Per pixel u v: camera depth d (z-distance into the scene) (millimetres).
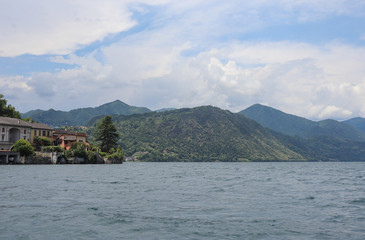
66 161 126562
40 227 18484
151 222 19969
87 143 154125
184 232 17797
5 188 35781
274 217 21750
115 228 18500
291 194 33938
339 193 35438
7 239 16172
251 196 31812
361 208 25594
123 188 37750
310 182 50562
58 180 46906
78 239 16375
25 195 30422
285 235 17375
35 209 23484
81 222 19766
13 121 130500
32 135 139750
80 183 43062
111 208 24250
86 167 101125
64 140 148375
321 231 18250
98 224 19344
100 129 161875
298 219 21234
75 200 27781
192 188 38781
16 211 22688
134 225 19203
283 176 66750
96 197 29734
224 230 18250
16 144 116312
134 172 78375
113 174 66188
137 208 24406
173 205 25938
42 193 32000
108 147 160875
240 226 19172
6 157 110188
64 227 18547
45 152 123375
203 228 18672
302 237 17031
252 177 61906
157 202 27312
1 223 19250
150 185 42062
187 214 22406
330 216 22328
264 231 18109
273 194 33688
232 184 45062
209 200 28781
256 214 22688
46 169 80438
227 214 22562
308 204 27266
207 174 73062
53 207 24344
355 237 17094
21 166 98812
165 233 17594
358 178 62688
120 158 153750
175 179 54281
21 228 18203
